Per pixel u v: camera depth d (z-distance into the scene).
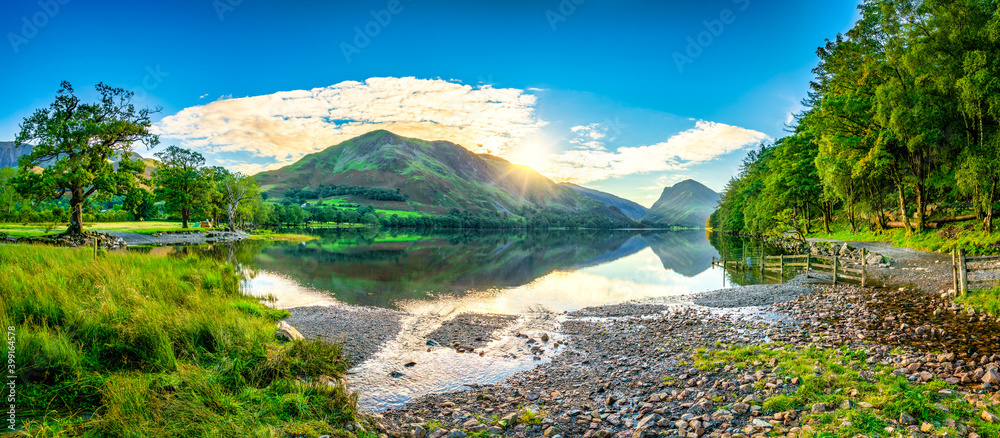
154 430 5.46
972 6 24.52
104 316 8.67
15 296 9.30
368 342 11.91
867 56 33.41
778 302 17.48
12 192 55.09
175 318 9.21
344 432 6.10
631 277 28.78
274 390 7.23
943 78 25.80
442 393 8.48
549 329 14.20
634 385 8.40
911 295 16.28
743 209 78.50
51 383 6.54
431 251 49.59
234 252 40.94
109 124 40.75
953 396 6.13
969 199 32.44
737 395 7.12
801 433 5.35
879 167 32.53
